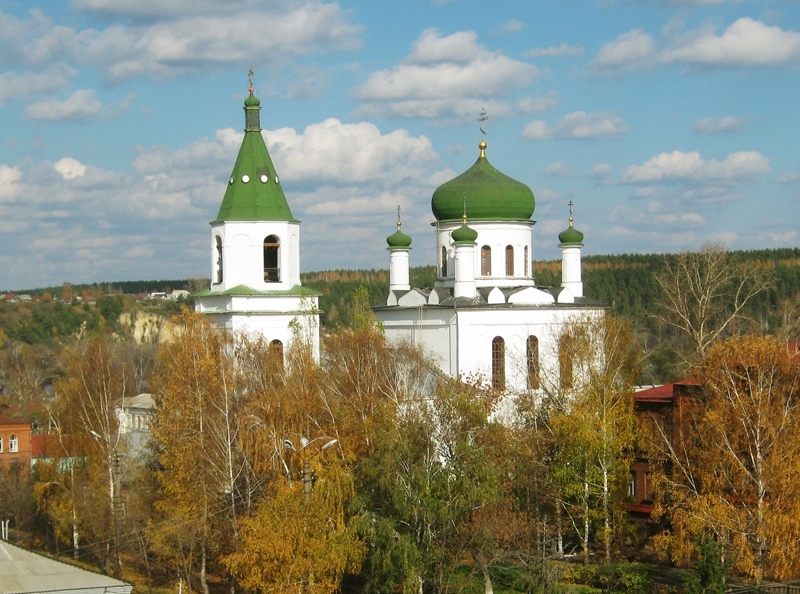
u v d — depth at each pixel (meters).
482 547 58.69
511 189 95.12
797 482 55.62
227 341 72.50
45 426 101.69
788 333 118.19
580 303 92.19
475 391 67.62
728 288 172.62
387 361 75.38
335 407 67.44
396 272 97.88
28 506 87.38
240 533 59.38
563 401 72.31
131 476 74.75
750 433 58.41
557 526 67.44
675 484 61.03
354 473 62.28
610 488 67.62
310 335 82.25
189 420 65.94
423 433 60.66
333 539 56.78
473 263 90.81
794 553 54.72
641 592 61.69
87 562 76.44
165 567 71.00
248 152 83.88
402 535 57.38
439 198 96.44
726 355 60.62
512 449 64.81
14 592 45.03
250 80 84.00
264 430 63.34
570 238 97.25
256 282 83.00
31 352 186.62
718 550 54.16
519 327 89.12
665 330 185.25
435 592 59.59
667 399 73.44
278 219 83.31
